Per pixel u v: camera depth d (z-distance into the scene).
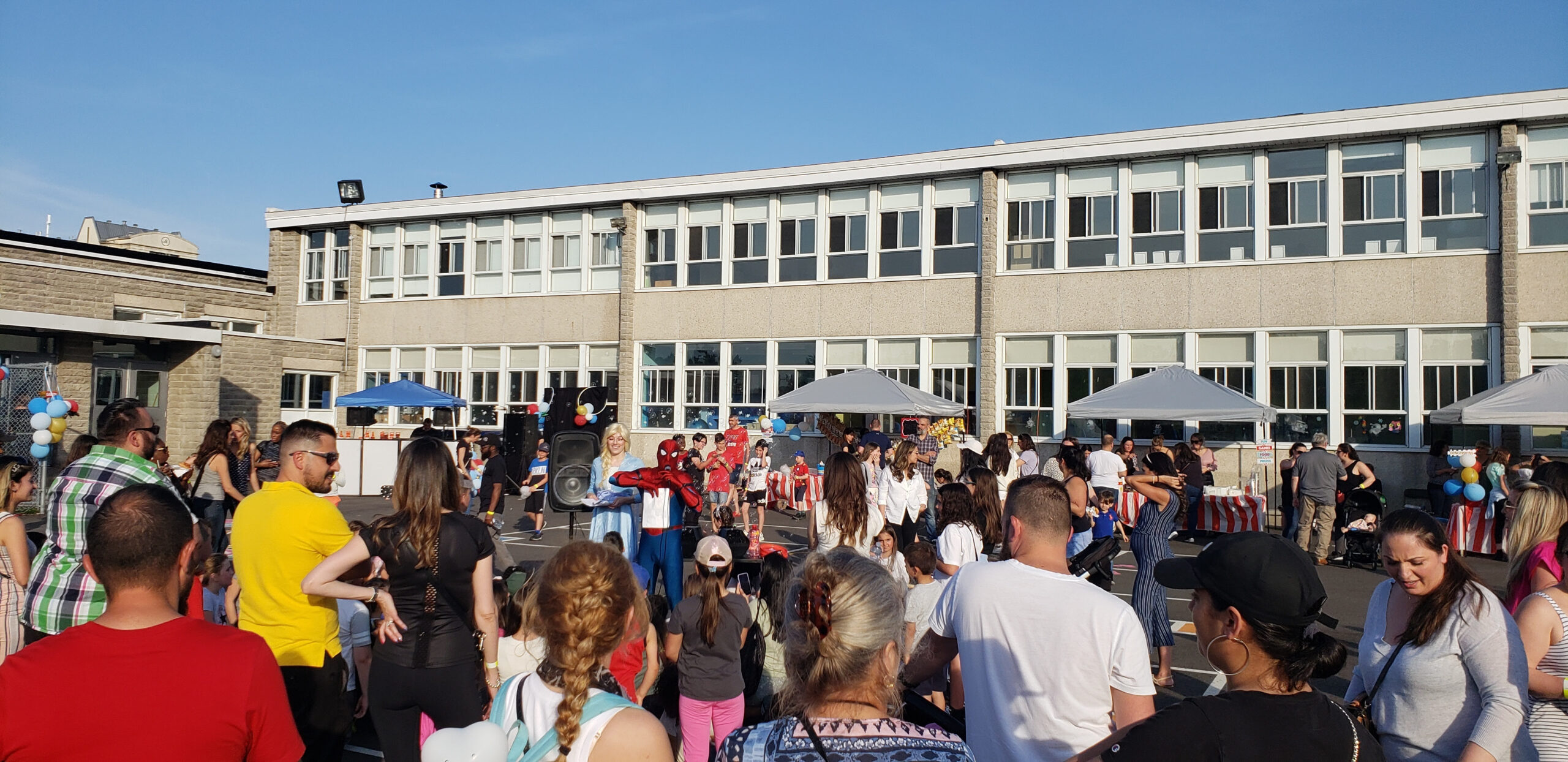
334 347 27.92
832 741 2.15
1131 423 20.61
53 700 2.41
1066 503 3.45
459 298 27.69
